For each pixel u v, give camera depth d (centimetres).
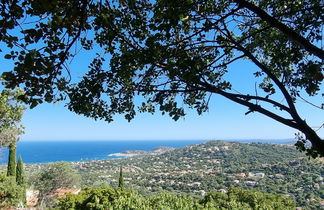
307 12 289
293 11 267
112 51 296
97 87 278
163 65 277
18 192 1684
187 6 247
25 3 230
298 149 277
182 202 805
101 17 263
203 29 268
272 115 244
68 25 248
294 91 301
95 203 850
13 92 1309
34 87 234
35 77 232
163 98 289
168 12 237
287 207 1039
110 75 289
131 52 273
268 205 995
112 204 816
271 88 271
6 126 1440
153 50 256
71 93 272
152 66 282
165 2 250
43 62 229
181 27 317
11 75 223
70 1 243
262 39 352
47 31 235
